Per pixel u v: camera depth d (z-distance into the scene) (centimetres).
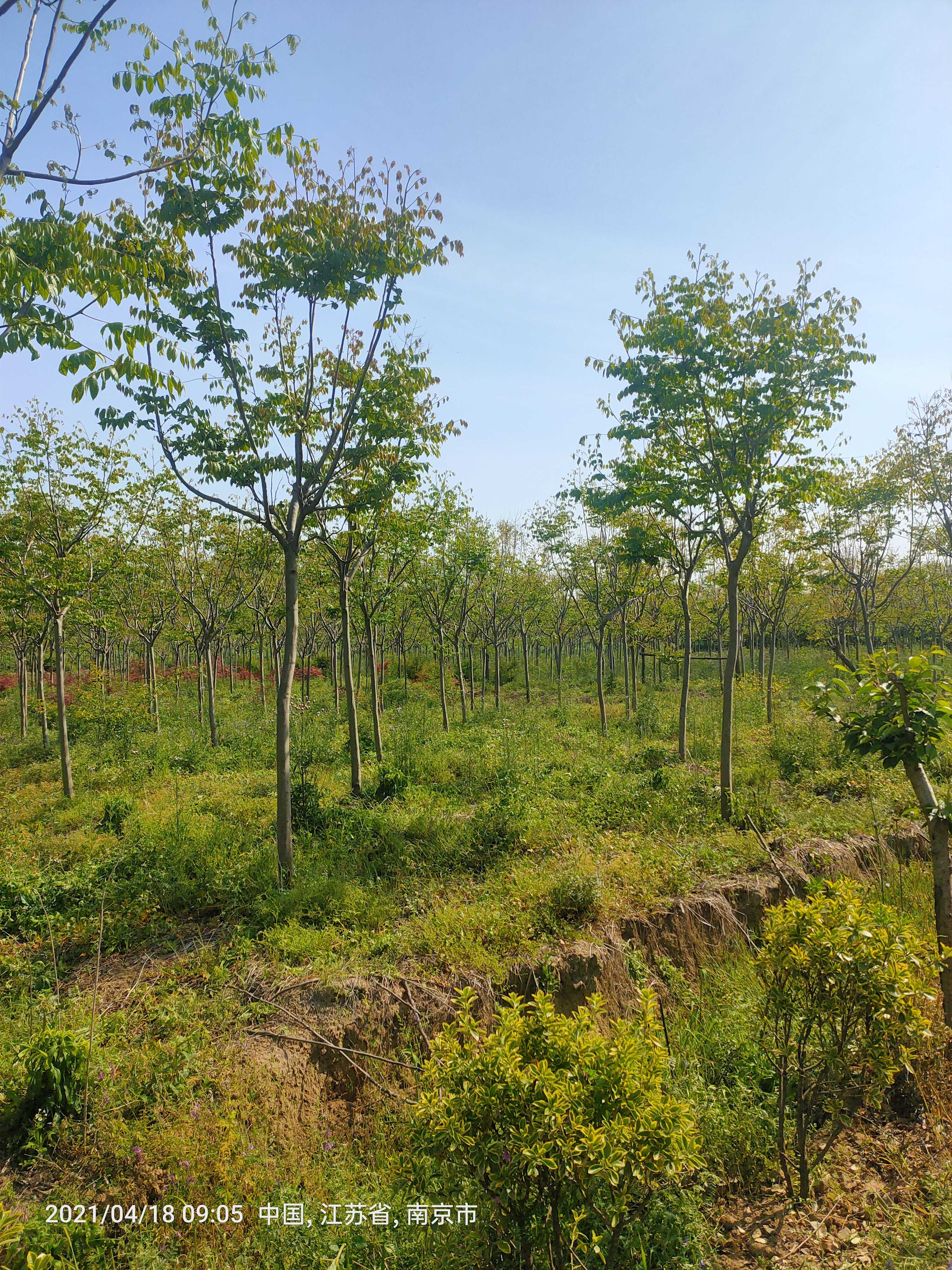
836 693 470
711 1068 454
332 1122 422
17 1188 354
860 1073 384
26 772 1317
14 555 1091
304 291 669
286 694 694
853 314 728
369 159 651
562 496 1042
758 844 721
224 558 1547
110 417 659
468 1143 267
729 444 791
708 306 741
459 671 1914
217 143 499
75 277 415
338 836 770
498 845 743
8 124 378
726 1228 350
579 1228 320
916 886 662
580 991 512
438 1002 488
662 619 1986
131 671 2691
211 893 648
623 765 1080
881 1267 314
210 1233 338
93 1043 430
